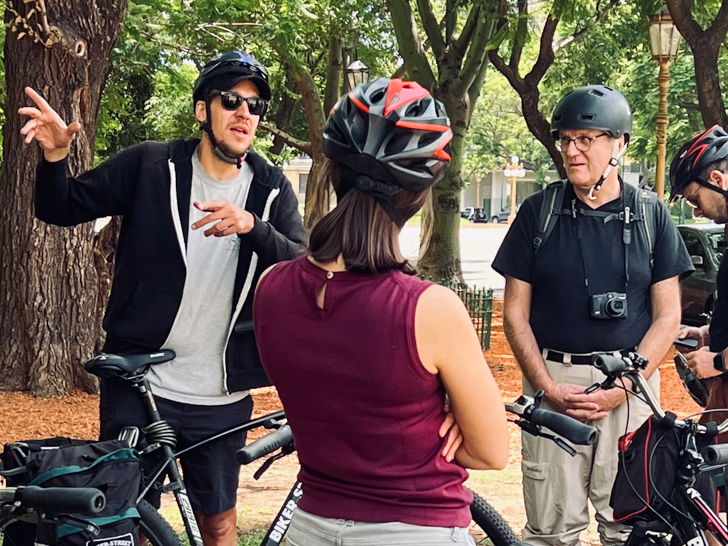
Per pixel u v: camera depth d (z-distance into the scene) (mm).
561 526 3707
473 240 43469
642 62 27688
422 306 1934
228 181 3537
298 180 49969
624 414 3643
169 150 3547
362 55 20281
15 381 9109
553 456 3686
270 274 2125
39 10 8008
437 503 2029
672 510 3068
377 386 1956
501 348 13430
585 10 12578
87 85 8469
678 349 4070
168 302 3471
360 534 2018
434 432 2020
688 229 13289
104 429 3520
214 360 3545
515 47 13172
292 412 2096
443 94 16188
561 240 3693
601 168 3619
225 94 3387
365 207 1990
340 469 2037
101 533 2863
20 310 9047
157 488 3361
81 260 9109
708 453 3035
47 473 2891
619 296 3621
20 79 8438
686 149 3740
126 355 3473
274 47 15016
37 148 8820
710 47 11234
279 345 2055
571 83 20141
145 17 13781
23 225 8953
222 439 3566
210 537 3670
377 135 1949
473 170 65250
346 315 1972
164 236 3465
